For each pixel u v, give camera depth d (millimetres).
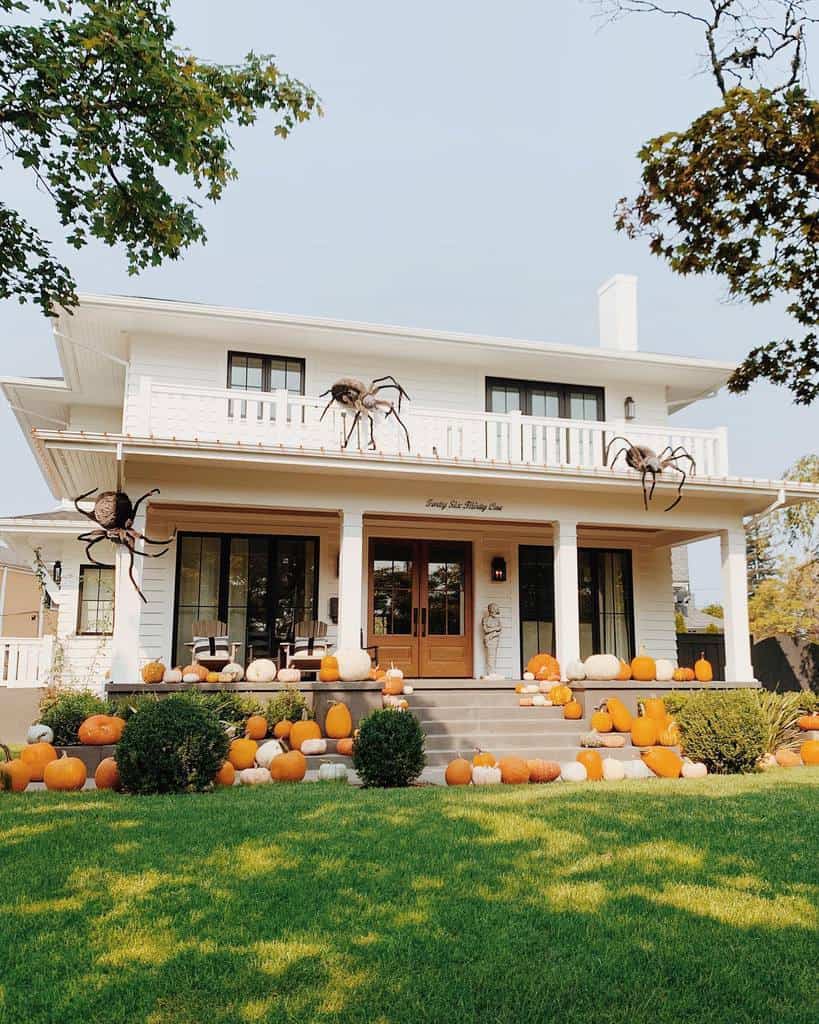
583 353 15562
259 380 14914
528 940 3820
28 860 4969
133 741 7543
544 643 16062
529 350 15414
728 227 5070
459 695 12117
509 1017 3146
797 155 4656
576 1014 3184
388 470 12133
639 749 10648
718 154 4809
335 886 4543
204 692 10953
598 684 11773
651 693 12070
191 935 3861
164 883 4559
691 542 16359
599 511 13797
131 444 11047
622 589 16703
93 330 14312
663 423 17047
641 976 3488
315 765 9797
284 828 5816
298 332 14523
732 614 14141
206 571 14352
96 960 3596
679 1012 3209
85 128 7254
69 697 10703
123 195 8047
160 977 3432
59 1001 3240
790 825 6105
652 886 4594
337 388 12680
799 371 5242
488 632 15461
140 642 13711
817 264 4969
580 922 4043
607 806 6789
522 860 5062
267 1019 3104
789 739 11945
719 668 18750
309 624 14008
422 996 3301
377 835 5625
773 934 3930
